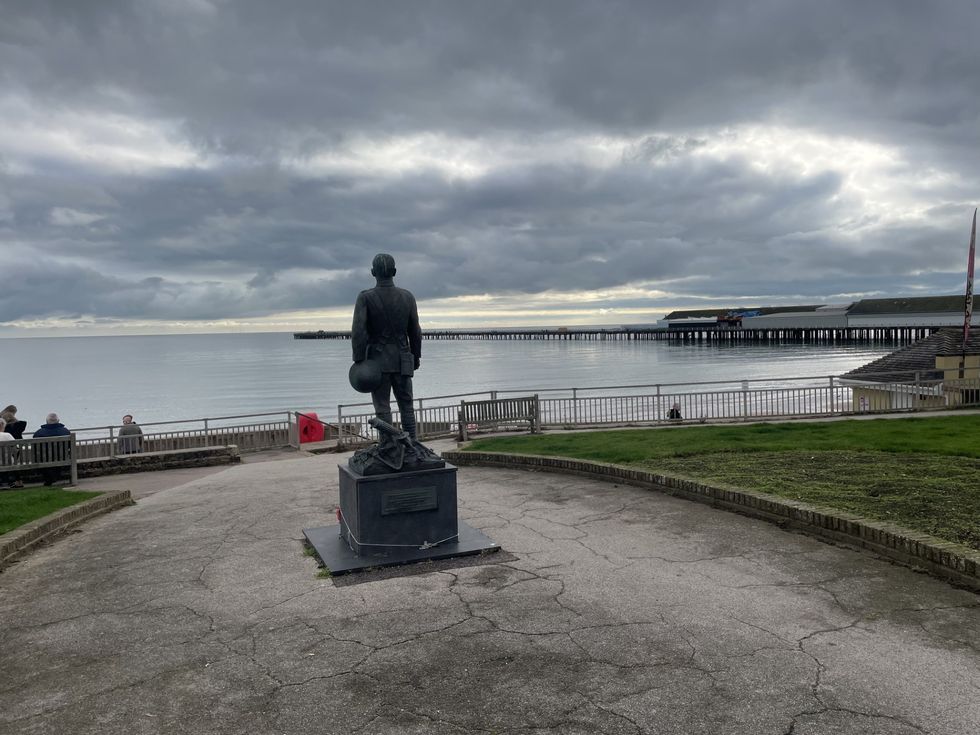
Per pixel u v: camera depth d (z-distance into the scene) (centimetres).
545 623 570
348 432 2200
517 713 436
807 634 532
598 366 11019
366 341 827
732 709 431
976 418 1778
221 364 14675
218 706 459
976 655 491
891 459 1173
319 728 428
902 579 639
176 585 704
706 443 1439
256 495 1177
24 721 449
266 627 586
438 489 782
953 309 14212
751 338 17575
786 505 823
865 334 15562
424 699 457
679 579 662
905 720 414
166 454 1642
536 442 1591
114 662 531
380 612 609
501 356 15512
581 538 815
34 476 1402
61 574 754
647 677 474
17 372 12788
